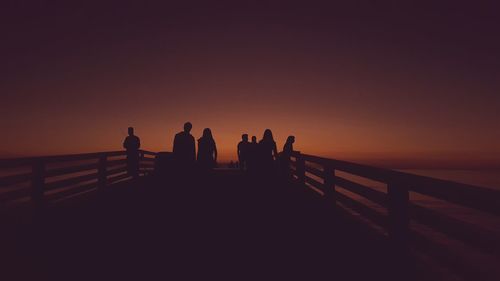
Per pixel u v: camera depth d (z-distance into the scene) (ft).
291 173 36.04
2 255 13.99
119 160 35.63
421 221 11.11
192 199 27.40
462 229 9.04
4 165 16.87
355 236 16.52
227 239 16.40
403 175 11.87
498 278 8.39
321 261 13.30
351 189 18.08
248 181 33.60
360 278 11.68
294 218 20.62
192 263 13.15
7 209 21.40
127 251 14.61
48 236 16.78
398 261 12.30
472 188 8.18
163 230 18.07
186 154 30.42
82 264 13.03
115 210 23.12
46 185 21.50
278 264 13.05
